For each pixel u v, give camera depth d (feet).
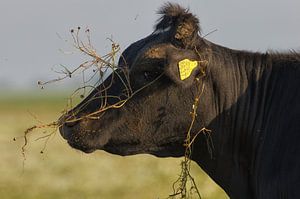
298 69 73.00
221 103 74.38
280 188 67.46
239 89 74.64
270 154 70.23
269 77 74.43
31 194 175.83
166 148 75.97
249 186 74.74
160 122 74.23
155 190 174.60
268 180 69.36
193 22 72.43
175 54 72.23
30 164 243.60
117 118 74.59
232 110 74.43
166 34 73.87
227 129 74.64
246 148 74.38
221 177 76.18
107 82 75.46
